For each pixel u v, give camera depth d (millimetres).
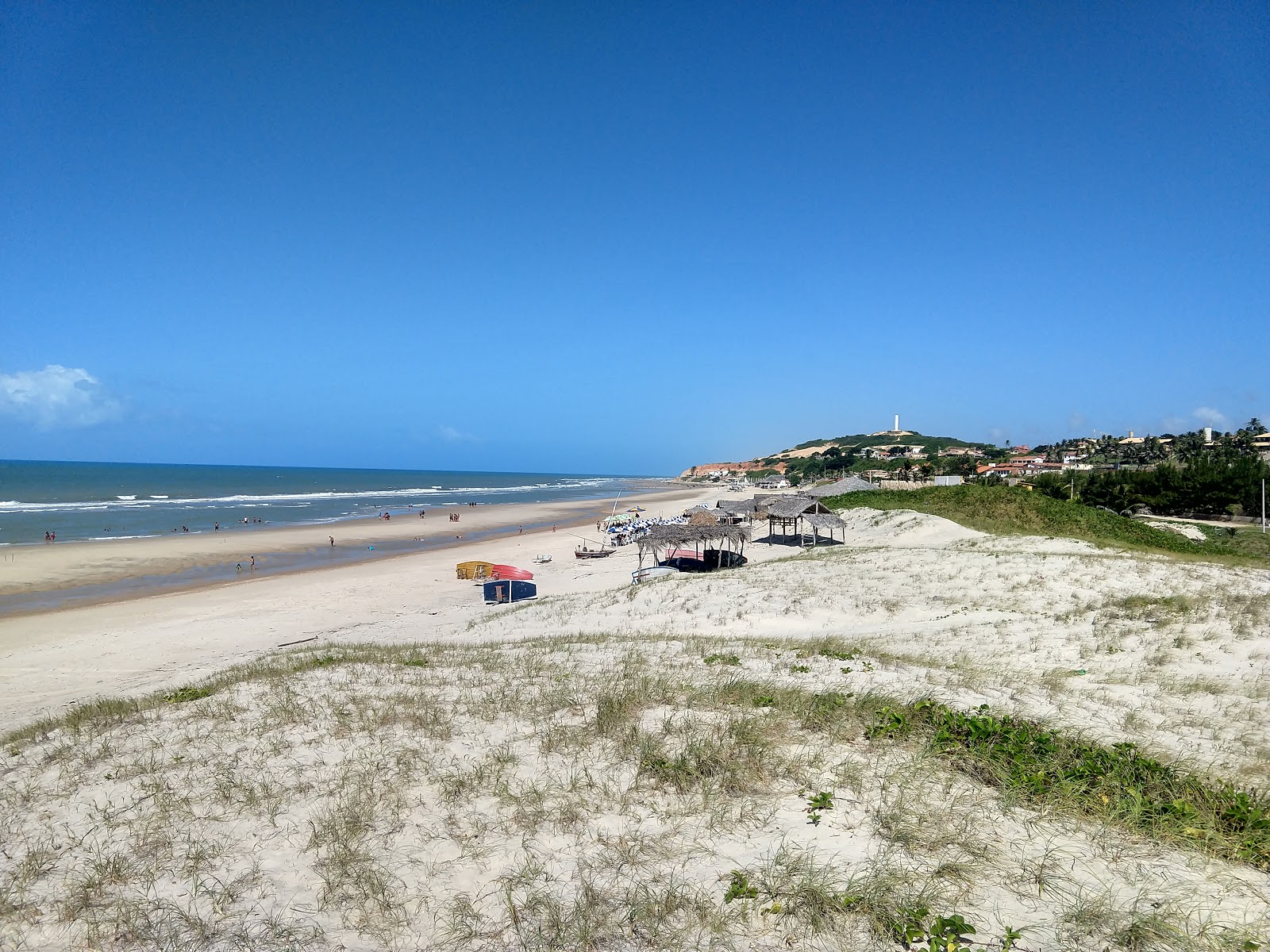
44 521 56438
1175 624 12711
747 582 21953
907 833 4617
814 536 37125
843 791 5359
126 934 4020
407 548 46875
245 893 4355
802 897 3943
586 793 5395
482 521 68438
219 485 122188
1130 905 3867
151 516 62875
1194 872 4266
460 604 27219
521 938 3791
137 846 4992
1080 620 14234
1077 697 8938
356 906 4156
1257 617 12594
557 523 68375
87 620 24781
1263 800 5238
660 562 32750
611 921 3871
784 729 6758
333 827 5000
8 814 5750
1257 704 8375
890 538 35250
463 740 6688
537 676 9852
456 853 4672
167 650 20328
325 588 31344
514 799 5312
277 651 18672
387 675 10273
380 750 6484
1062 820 4902
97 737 7766
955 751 6129
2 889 4555
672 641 14430
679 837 4734
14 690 16344
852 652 11977
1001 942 3553
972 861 4348
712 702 7848
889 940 3633
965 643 13242
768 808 5090
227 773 6172
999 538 30562
